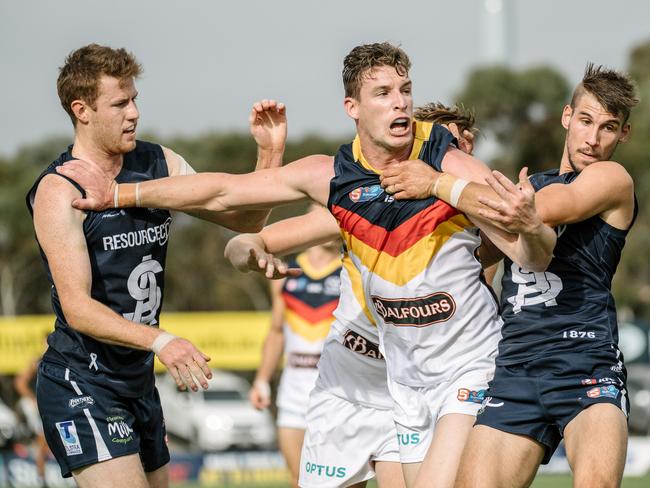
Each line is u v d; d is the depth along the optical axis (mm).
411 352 19641
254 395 34062
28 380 53188
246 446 75375
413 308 19078
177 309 137750
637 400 70000
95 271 19875
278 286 33469
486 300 19391
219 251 140500
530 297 18484
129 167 20531
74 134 20344
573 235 18297
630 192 18188
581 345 18078
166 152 21266
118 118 19656
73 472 20031
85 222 19672
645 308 109500
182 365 18469
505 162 94875
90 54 19547
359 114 18719
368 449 22375
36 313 135250
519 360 18391
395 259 18875
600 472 16719
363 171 19000
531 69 95125
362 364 21984
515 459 17953
